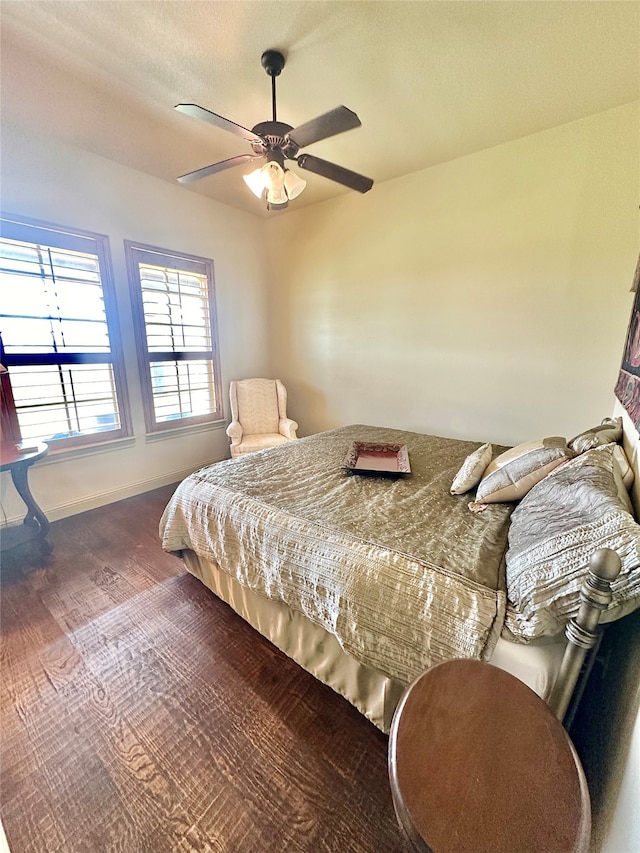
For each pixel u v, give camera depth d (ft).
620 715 2.63
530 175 8.27
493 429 9.83
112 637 5.50
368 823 3.35
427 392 10.77
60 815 3.40
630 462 4.54
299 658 4.90
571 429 8.77
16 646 5.33
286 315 13.57
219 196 11.53
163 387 11.28
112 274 9.60
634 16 5.07
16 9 4.96
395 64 6.05
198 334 12.10
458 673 2.66
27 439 8.43
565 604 2.89
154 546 8.02
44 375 8.70
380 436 9.41
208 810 3.44
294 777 3.72
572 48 5.69
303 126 5.17
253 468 6.93
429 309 10.31
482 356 9.68
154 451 11.26
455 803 1.97
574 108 7.19
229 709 4.42
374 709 4.13
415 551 4.11
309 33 5.42
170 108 7.17
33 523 8.23
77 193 8.71
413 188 9.93
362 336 11.78
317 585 4.26
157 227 10.41
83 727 4.19
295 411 14.10
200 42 5.57
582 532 3.00
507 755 2.19
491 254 9.09
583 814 1.95
